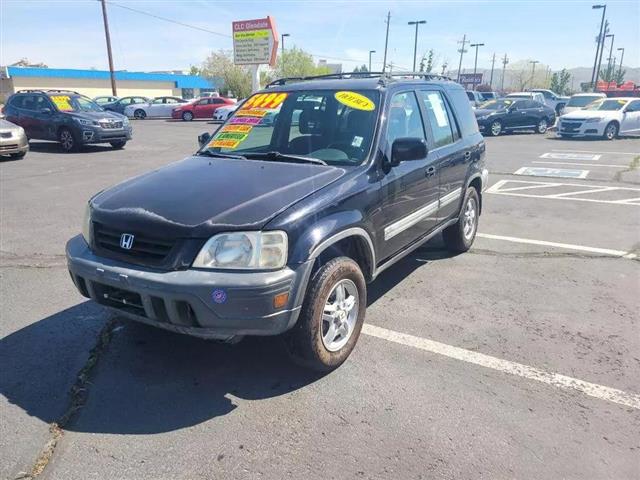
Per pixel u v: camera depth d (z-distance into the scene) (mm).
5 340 4016
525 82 78938
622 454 2801
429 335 4113
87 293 3395
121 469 2680
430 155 4812
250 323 2977
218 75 61469
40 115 15766
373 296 4883
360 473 2658
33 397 3291
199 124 30391
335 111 4316
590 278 5352
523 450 2828
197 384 3451
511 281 5262
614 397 3311
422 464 2721
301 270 3096
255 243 2980
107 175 11477
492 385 3436
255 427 3018
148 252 3082
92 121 15375
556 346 3945
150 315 3055
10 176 11281
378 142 4012
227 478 2623
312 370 3596
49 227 7195
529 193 9930
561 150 17016
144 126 28578
